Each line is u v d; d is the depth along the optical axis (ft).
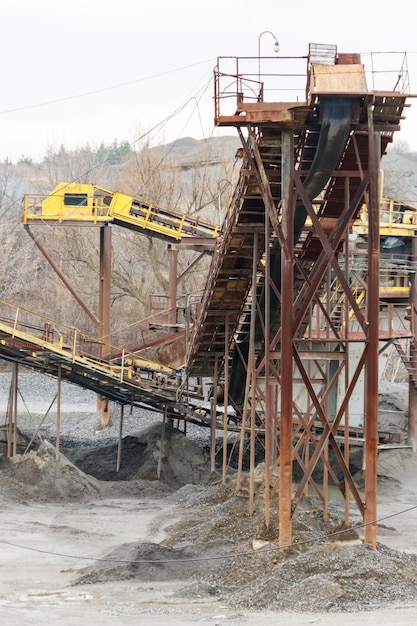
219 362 154.71
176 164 313.53
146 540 114.93
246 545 99.30
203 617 73.87
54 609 78.28
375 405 92.58
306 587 79.82
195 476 165.58
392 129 92.17
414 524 132.16
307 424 98.63
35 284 347.77
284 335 92.02
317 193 99.50
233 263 123.44
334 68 90.48
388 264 163.22
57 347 150.30
